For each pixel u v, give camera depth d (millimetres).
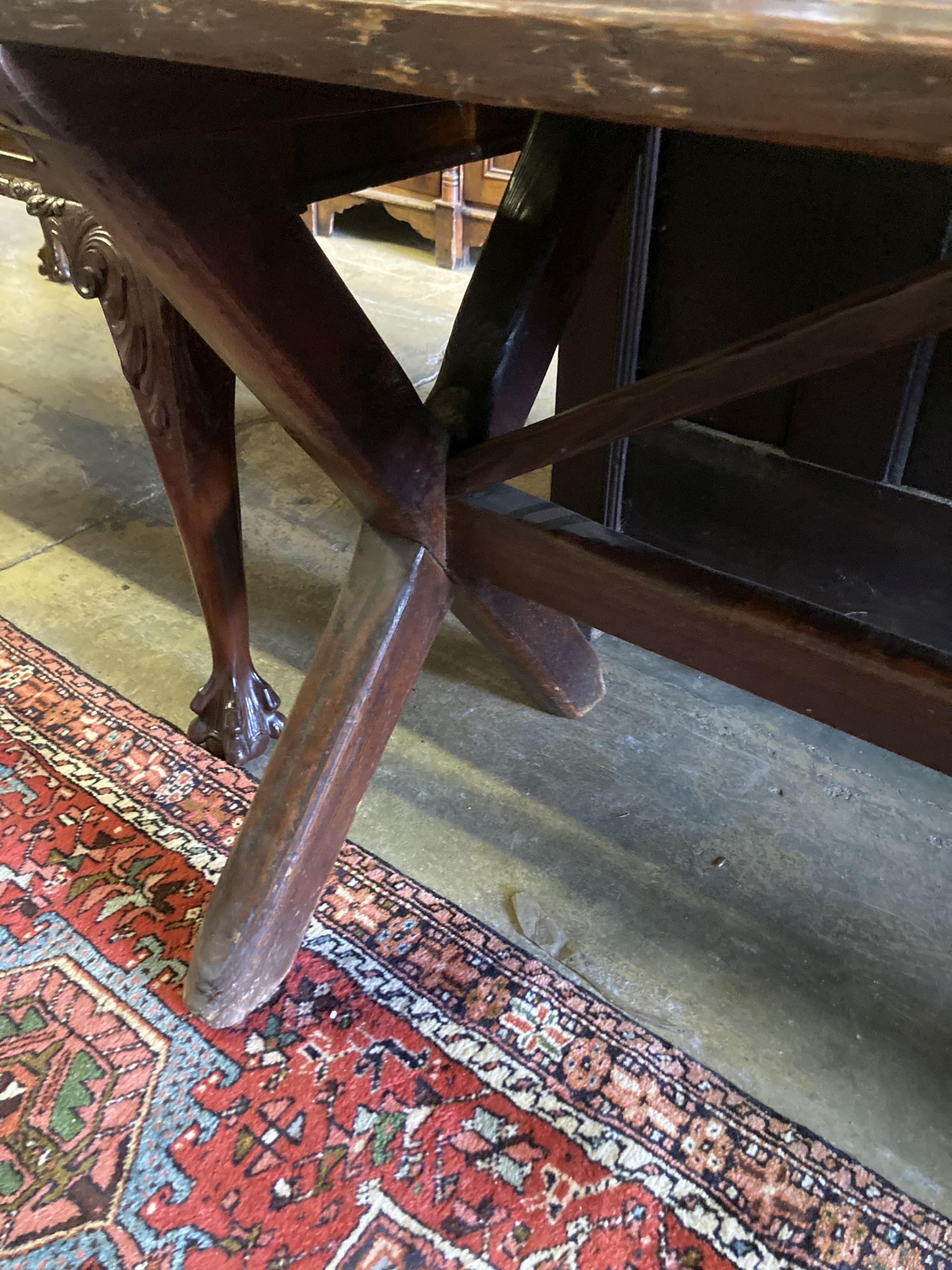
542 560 798
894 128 298
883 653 650
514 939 939
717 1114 789
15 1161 754
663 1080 813
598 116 345
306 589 1464
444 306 2463
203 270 587
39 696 1237
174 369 867
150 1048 834
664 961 919
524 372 867
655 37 319
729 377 615
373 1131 771
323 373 684
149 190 539
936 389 972
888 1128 785
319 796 817
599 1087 806
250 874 823
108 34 424
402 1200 728
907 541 1062
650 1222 715
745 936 944
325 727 814
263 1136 768
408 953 918
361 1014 861
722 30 308
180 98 522
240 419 1970
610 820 1070
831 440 1061
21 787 1097
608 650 1341
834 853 1028
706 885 997
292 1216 718
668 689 1266
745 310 1058
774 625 687
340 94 633
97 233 832
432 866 1017
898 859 1020
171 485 967
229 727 1138
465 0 345
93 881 985
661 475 1237
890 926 953
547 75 342
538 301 850
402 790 1113
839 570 1139
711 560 1254
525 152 843
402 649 834
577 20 329
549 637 1069
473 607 946
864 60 292
